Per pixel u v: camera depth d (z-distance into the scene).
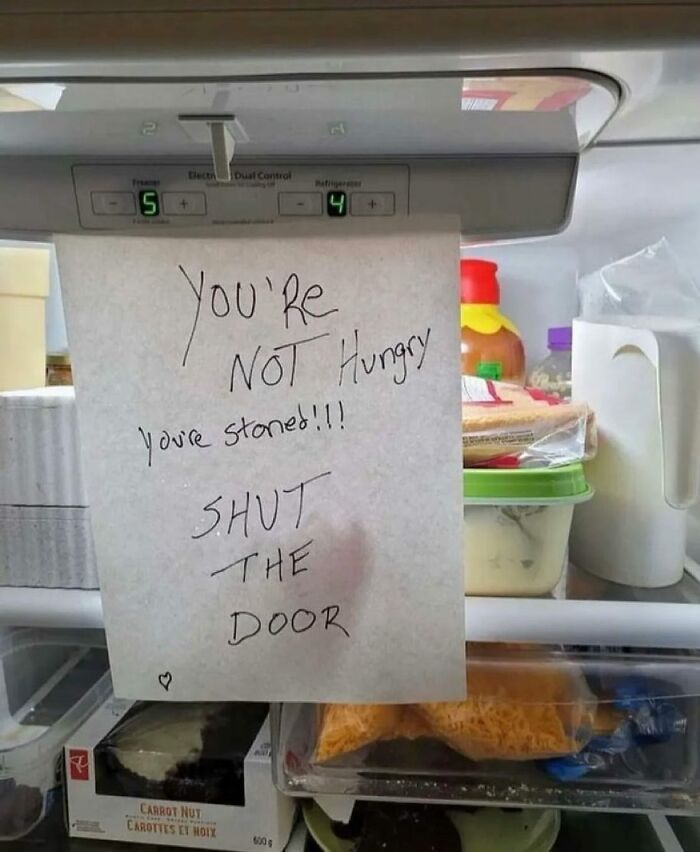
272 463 0.41
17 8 0.31
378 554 0.41
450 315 0.39
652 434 0.49
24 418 0.46
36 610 0.46
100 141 0.43
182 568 0.42
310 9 0.31
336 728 0.48
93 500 0.41
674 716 0.48
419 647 0.42
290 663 0.43
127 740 0.53
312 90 0.35
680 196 0.60
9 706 0.57
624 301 0.59
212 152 0.43
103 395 0.40
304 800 0.55
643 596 0.49
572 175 0.46
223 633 0.43
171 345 0.39
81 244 0.38
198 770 0.51
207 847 0.51
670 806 0.47
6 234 0.47
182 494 0.41
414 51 0.31
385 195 0.46
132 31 0.31
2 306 0.55
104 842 0.53
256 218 0.46
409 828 0.53
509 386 0.56
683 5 0.30
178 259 0.39
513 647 0.48
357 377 0.40
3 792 0.53
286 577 0.42
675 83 0.35
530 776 0.49
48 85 0.34
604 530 0.51
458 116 0.39
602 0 0.30
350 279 0.39
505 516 0.45
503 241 0.50
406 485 0.41
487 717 0.47
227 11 0.31
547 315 0.80
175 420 0.40
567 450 0.47
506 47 0.31
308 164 0.45
